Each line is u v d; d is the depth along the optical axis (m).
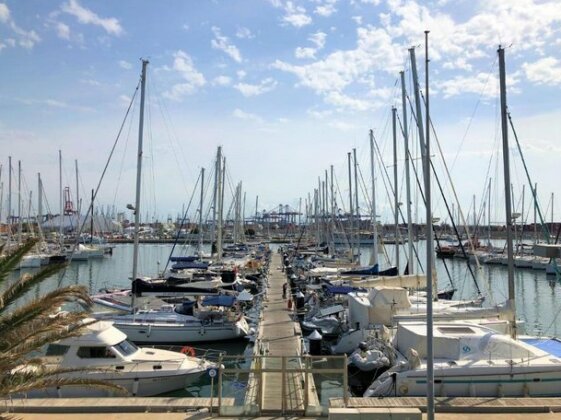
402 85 31.80
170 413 11.81
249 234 127.06
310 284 37.25
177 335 24.11
